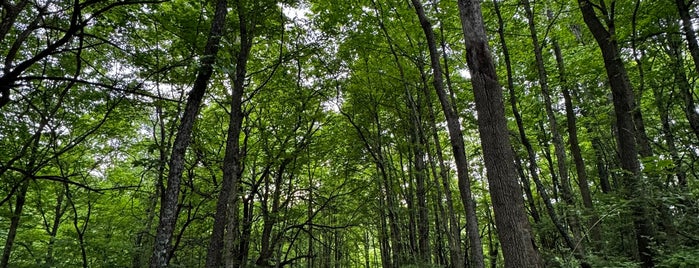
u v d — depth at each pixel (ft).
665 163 20.25
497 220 15.07
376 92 53.47
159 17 30.25
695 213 24.81
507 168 15.28
